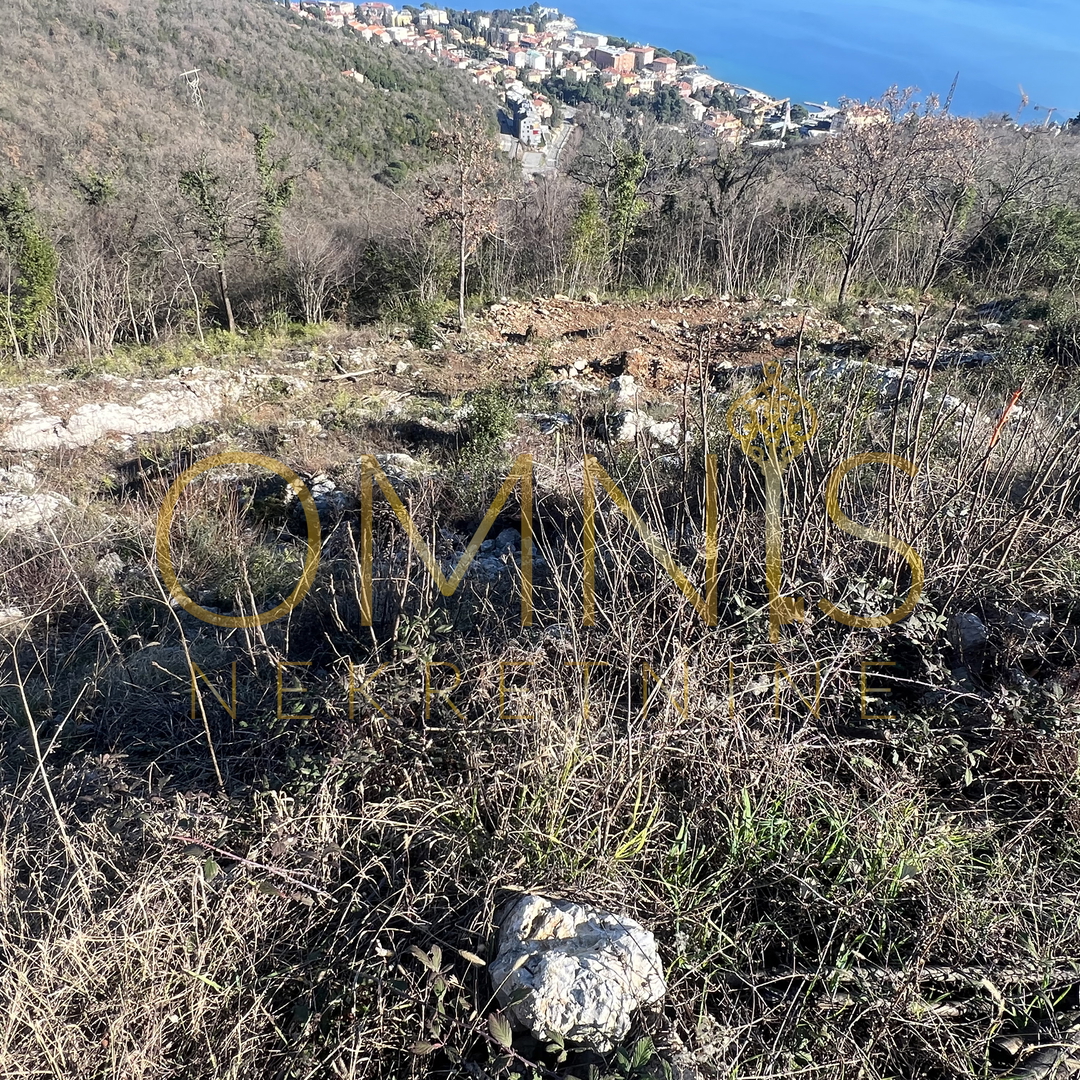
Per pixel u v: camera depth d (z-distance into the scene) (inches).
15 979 63.5
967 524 110.9
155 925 65.9
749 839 77.4
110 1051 60.2
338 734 88.4
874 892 73.1
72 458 289.4
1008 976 67.1
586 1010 61.6
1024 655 97.6
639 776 80.2
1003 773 86.7
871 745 90.7
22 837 79.7
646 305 501.0
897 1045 64.4
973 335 359.9
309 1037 63.5
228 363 431.2
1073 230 480.7
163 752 97.6
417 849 78.0
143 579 157.0
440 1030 61.9
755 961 71.1
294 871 72.9
